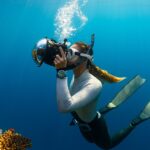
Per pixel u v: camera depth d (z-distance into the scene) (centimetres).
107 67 699
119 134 280
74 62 212
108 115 650
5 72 714
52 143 622
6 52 731
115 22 736
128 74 686
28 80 704
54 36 724
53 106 673
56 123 648
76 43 225
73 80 232
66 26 732
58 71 200
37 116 658
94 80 215
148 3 735
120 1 745
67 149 621
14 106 672
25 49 730
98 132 253
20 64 720
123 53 711
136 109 648
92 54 230
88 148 620
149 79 671
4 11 764
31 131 637
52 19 746
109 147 278
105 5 745
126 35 725
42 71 710
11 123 644
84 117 243
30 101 680
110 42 721
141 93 656
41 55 208
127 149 612
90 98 206
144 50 709
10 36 743
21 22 752
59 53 206
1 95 687
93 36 231
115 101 288
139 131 623
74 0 748
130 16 736
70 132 640
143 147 612
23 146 286
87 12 743
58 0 759
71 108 195
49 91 689
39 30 739
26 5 761
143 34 723
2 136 292
